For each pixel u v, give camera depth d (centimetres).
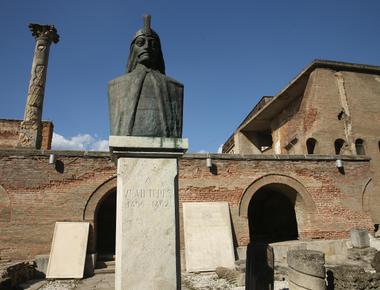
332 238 1379
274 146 2417
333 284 768
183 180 1323
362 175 1492
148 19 489
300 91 2092
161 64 491
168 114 437
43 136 2380
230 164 1377
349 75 1995
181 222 1270
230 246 1225
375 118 1952
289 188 1430
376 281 725
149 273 365
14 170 1209
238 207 1334
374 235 1427
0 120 2409
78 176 1252
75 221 1207
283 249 1305
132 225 376
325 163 1467
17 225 1165
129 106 426
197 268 1151
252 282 624
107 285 956
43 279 1083
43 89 1688
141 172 395
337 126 1869
